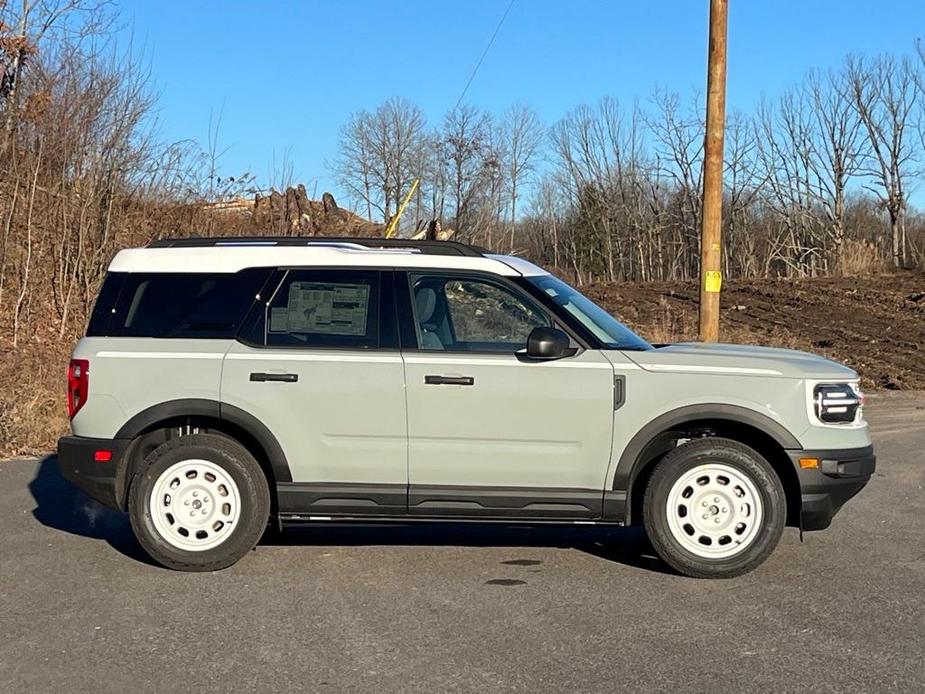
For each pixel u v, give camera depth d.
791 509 5.98
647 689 4.17
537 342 5.70
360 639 4.80
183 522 5.96
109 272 6.26
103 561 6.25
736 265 57.72
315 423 5.91
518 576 5.91
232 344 6.01
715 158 12.72
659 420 5.79
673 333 20.36
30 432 10.70
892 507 7.83
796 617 5.11
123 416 5.98
